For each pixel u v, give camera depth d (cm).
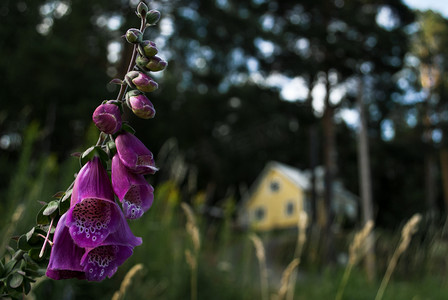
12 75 1942
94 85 2077
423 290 823
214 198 3547
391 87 2980
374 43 2375
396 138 4284
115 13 2038
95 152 121
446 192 4578
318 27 2300
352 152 4066
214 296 572
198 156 3403
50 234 123
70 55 2048
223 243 642
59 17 2317
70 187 123
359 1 2530
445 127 4244
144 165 116
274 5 2377
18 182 415
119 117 114
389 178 4406
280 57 2325
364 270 936
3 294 129
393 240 914
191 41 2244
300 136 3575
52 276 116
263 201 4281
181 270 550
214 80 2938
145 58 120
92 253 113
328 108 2614
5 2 2088
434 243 853
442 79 4566
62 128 2033
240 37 2183
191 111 2762
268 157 3784
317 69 2322
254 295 621
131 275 215
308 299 702
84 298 407
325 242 923
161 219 587
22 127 680
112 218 114
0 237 302
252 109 2552
